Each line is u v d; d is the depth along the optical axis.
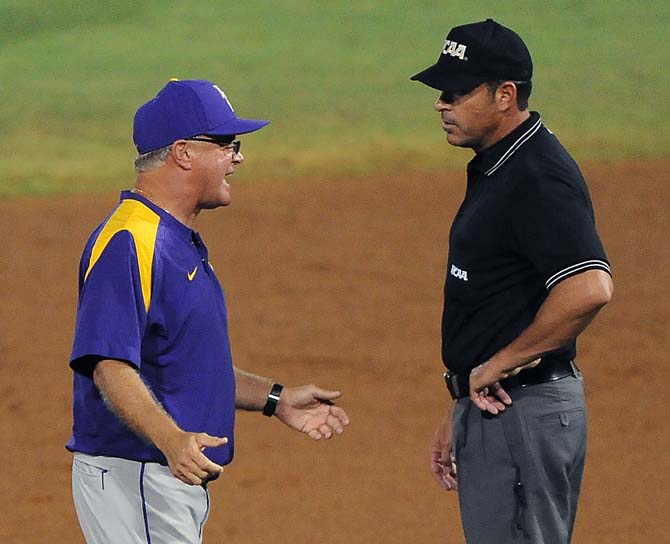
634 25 81.94
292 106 65.56
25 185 52.09
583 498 24.64
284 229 45.59
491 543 16.20
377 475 25.78
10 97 66.31
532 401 15.56
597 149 59.38
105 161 56.38
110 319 13.56
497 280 15.46
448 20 82.44
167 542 14.43
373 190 51.78
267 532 23.06
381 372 32.06
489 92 15.34
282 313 36.59
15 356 33.06
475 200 15.63
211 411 14.55
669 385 31.28
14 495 24.86
